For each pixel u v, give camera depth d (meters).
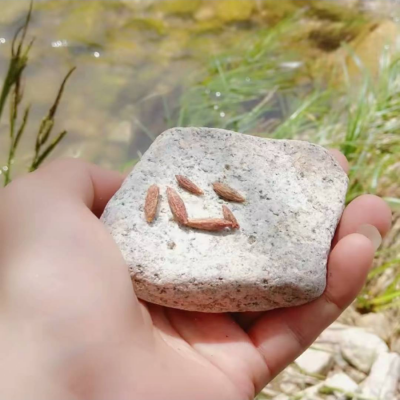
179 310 0.30
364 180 0.42
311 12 0.58
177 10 0.60
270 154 0.32
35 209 0.29
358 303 0.39
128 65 0.55
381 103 0.45
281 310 0.30
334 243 0.31
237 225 0.30
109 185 0.32
